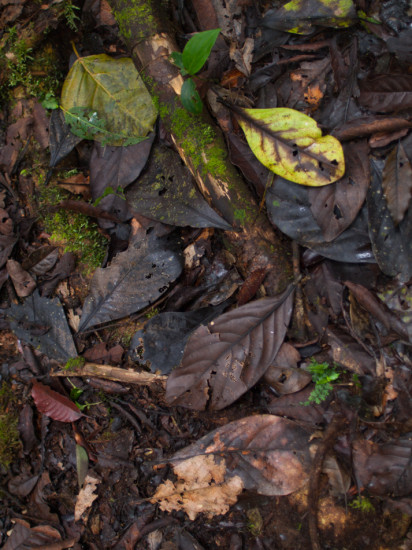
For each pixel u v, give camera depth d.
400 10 0.63
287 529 0.58
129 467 0.61
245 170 0.62
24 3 0.65
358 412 0.59
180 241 0.64
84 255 0.66
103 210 0.64
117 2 0.62
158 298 0.63
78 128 0.64
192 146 0.61
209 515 0.60
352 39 0.64
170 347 0.62
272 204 0.61
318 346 0.61
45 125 0.66
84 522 0.61
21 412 0.64
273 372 0.60
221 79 0.66
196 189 0.62
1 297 0.65
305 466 0.58
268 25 0.65
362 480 0.57
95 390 0.63
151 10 0.62
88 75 0.64
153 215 0.62
